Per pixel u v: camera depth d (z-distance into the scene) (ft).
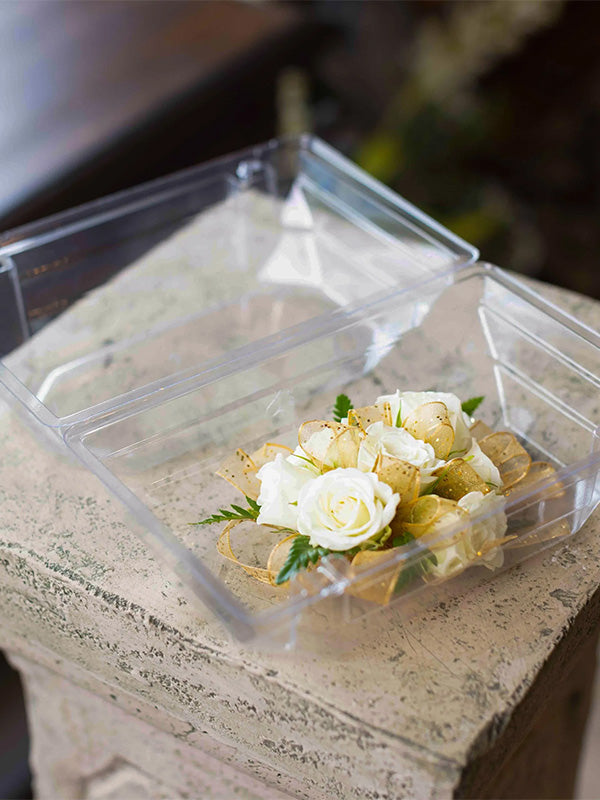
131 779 2.44
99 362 2.40
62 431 2.02
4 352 2.41
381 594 1.77
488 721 1.71
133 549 1.97
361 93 4.79
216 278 2.62
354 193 2.69
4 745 3.25
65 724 2.44
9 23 3.97
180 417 2.07
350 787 1.79
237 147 3.98
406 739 1.69
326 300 2.55
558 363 2.15
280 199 2.79
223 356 2.15
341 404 2.01
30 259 2.56
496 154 5.03
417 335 2.24
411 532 1.78
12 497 2.07
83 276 2.58
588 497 1.94
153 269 2.64
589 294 4.93
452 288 2.27
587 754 3.23
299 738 1.80
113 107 3.45
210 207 2.77
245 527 1.93
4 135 3.29
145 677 1.95
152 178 3.57
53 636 2.05
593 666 2.62
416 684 1.76
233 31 3.97
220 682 1.84
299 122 4.17
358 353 2.20
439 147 4.57
